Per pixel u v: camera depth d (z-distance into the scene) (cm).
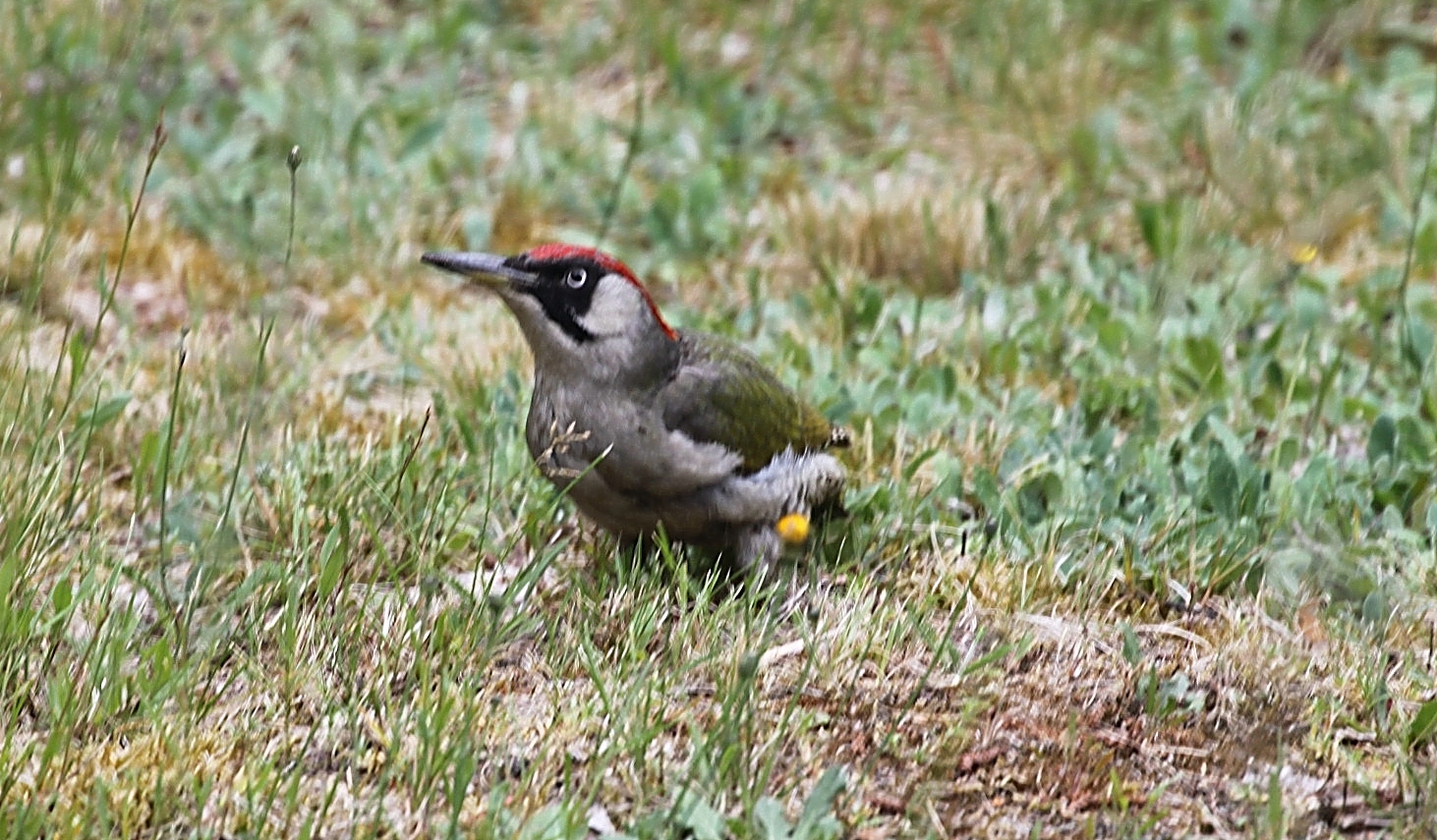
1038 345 1305
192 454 1118
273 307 1345
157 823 774
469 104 1694
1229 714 900
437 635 911
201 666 884
